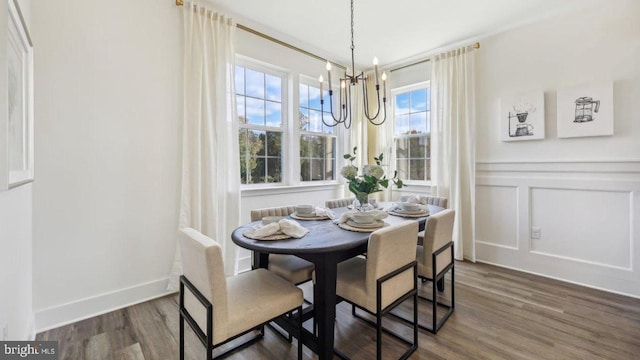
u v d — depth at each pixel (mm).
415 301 1765
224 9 2672
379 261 1495
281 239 1557
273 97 3377
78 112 2014
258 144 3246
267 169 3332
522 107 2928
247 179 3154
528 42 2904
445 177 3434
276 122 3410
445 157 3428
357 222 1855
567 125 2670
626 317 2066
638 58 2354
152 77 2344
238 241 1562
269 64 3211
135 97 2262
